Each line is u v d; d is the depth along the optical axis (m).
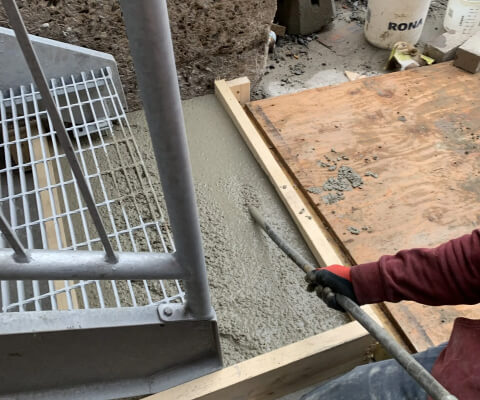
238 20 2.58
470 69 3.02
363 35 3.77
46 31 2.21
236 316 1.83
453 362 1.16
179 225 1.06
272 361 1.61
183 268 1.16
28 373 1.36
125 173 2.01
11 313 1.24
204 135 2.58
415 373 1.00
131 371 1.50
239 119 2.58
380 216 2.21
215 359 1.58
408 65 3.22
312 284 1.38
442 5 4.14
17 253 0.98
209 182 2.33
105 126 2.45
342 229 2.16
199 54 2.66
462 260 1.08
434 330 1.82
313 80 3.35
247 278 1.95
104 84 2.35
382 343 1.11
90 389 1.48
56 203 1.99
